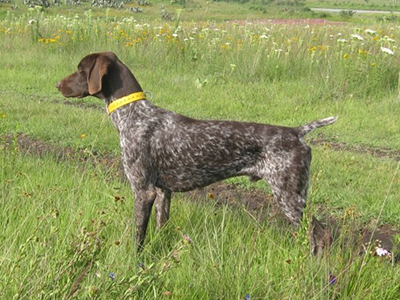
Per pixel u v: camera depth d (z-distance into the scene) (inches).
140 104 119.1
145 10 979.9
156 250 117.0
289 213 115.5
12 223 118.0
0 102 234.2
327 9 1529.3
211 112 236.2
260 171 116.9
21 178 145.1
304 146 116.0
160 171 119.0
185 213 128.2
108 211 120.2
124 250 107.2
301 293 98.3
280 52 308.7
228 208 140.9
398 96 245.3
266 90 264.7
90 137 190.4
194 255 108.8
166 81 287.1
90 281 93.6
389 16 1048.8
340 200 150.3
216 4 1216.8
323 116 230.5
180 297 98.6
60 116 212.8
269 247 111.6
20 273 94.9
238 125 117.6
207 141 116.6
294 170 114.7
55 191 132.1
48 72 309.0
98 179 148.7
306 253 103.8
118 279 95.0
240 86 274.1
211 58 305.1
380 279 103.5
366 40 311.7
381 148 198.1
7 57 342.6
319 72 278.7
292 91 265.4
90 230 116.0
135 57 329.7
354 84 259.9
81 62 121.7
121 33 360.8
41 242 103.4
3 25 435.5
